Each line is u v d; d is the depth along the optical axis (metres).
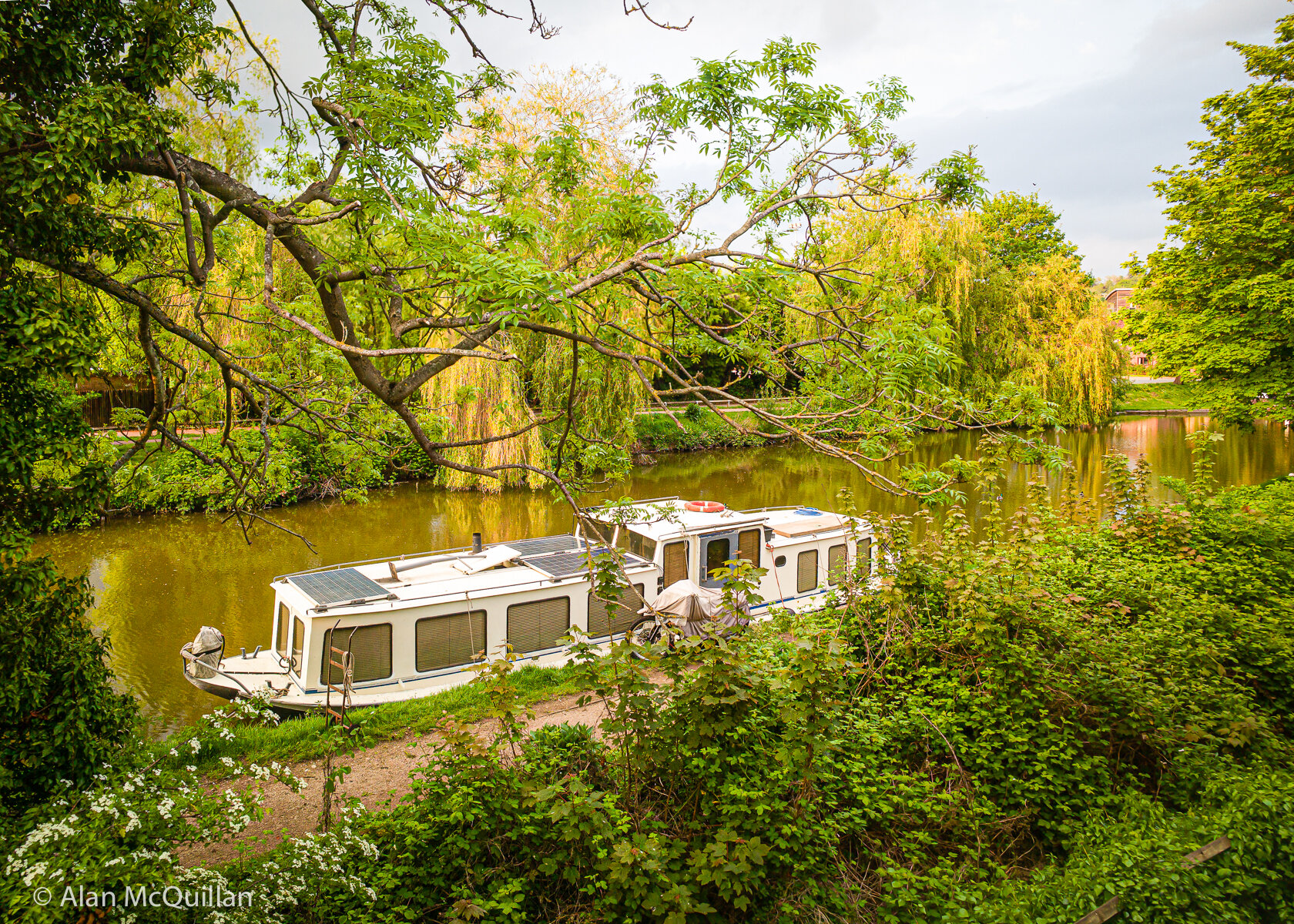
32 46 4.60
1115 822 5.79
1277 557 11.21
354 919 4.80
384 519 22.25
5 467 4.58
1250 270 18.86
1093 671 7.13
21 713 5.49
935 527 18.17
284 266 16.06
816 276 5.79
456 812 5.38
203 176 5.46
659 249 5.66
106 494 5.48
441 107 5.95
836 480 29.84
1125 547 11.17
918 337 4.96
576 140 6.48
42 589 5.46
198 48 5.85
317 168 6.36
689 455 36.81
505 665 6.04
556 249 6.05
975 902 5.00
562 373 23.64
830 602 9.06
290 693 9.54
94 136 4.41
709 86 5.67
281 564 17.55
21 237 4.67
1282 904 4.65
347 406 8.03
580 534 12.96
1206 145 19.72
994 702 7.11
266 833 5.44
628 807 5.90
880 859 5.76
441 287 5.35
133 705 6.44
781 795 5.93
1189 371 20.78
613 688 5.93
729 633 6.16
